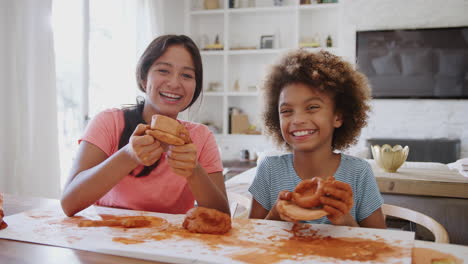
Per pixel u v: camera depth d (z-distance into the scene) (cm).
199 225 68
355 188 98
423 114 425
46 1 239
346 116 102
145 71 104
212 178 111
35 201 96
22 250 60
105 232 69
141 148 69
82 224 73
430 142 418
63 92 285
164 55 101
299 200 64
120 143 100
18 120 225
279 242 63
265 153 283
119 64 353
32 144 234
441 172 178
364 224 98
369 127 437
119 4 353
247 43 485
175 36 104
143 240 64
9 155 224
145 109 108
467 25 408
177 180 104
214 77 500
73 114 296
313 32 463
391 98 430
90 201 80
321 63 96
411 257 56
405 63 425
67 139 290
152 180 103
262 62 482
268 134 113
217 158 114
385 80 431
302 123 89
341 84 94
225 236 66
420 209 142
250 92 465
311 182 67
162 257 57
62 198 80
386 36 427
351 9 434
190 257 56
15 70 224
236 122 473
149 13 392
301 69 92
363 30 433
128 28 363
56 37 275
